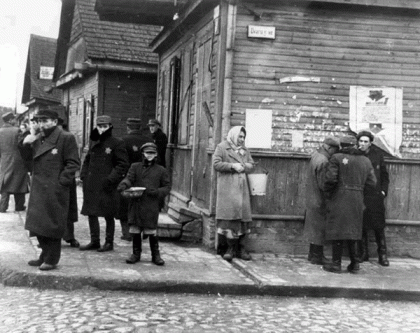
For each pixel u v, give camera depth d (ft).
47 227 23.62
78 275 23.44
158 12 39.19
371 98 31.68
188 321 19.81
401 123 31.86
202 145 34.45
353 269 27.71
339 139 30.04
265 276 25.71
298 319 20.88
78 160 24.39
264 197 31.07
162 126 49.93
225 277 25.08
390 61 31.81
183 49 41.86
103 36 65.36
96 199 29.07
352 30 31.53
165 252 30.09
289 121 31.19
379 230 30.04
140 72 63.98
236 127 29.40
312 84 31.32
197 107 36.17
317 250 29.37
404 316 22.13
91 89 68.39
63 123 29.94
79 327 18.43
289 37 31.12
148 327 18.83
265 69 30.99
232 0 30.19
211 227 31.53
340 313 22.08
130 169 26.84
